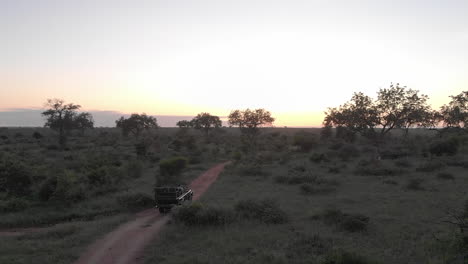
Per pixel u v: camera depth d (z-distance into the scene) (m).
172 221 16.64
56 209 19.80
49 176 22.97
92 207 20.45
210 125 106.06
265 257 10.95
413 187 23.69
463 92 47.72
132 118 84.44
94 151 51.12
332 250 11.24
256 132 78.31
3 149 51.69
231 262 10.66
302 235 13.42
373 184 26.23
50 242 13.48
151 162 44.03
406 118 39.31
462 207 17.30
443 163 33.72
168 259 11.25
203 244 12.76
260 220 16.28
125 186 26.41
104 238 14.17
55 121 60.38
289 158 46.91
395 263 10.48
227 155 57.47
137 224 16.72
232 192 24.77
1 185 22.17
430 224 14.88
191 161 46.59
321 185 25.14
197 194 24.97
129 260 11.62
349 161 43.19
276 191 24.75
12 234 15.57
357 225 14.39
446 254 10.74
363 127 40.56
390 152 46.84
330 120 47.62
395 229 14.29
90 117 96.12
